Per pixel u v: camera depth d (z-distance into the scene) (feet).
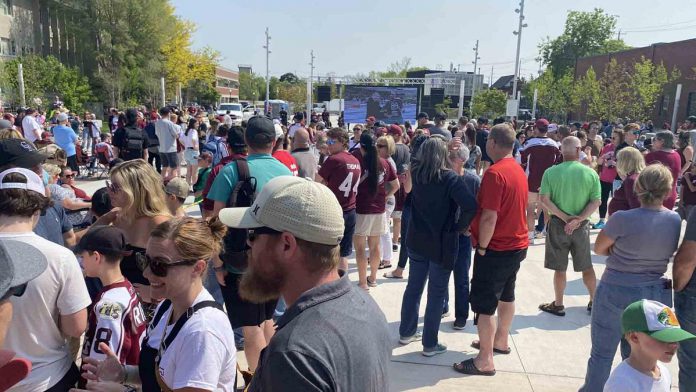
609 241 11.06
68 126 42.24
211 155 26.61
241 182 12.12
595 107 105.29
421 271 14.87
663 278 10.96
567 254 17.33
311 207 4.89
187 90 201.46
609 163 29.30
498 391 13.05
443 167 13.52
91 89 131.85
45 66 114.32
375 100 85.30
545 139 27.43
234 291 11.44
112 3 132.16
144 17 136.05
